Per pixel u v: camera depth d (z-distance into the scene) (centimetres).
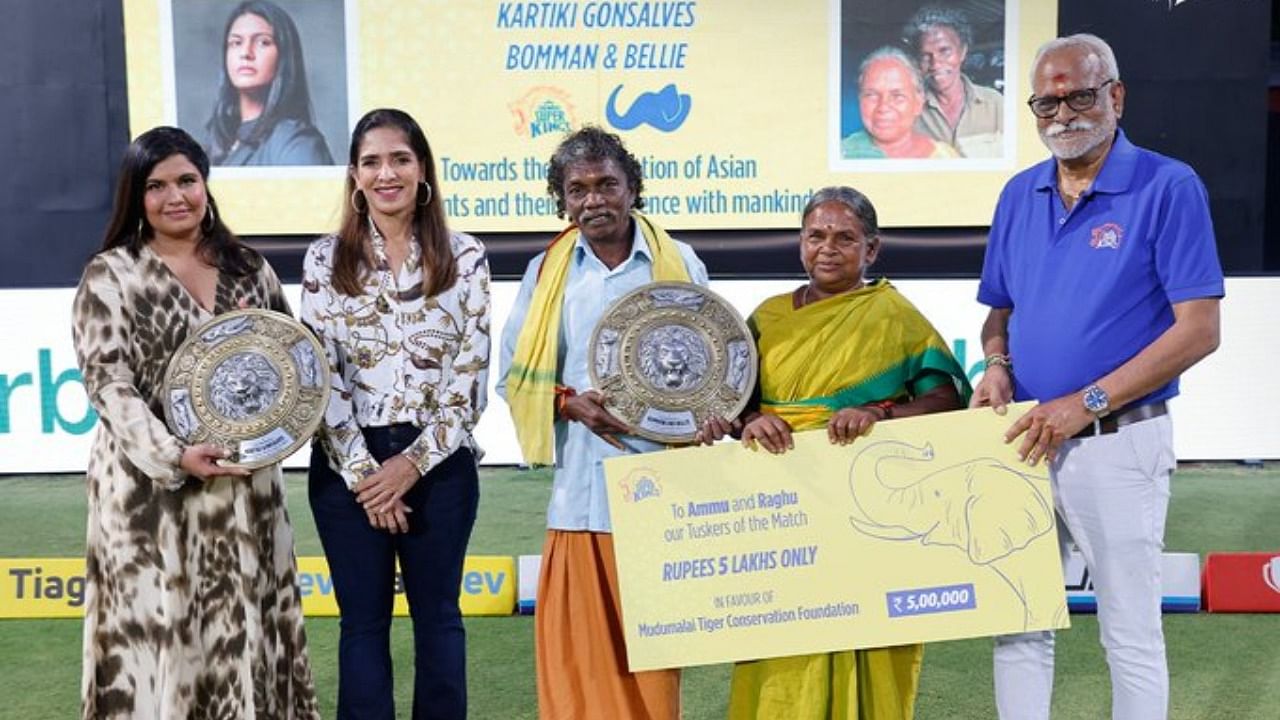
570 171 308
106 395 297
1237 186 731
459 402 315
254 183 738
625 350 303
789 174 742
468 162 737
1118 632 305
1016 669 313
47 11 723
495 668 441
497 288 712
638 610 302
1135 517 300
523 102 732
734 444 299
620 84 732
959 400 306
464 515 326
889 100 736
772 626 300
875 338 297
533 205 739
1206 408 708
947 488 294
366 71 729
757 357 304
